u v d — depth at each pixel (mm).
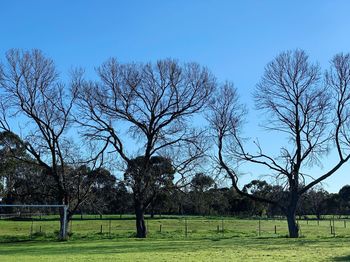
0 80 63469
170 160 47969
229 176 49406
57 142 45969
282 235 47844
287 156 48750
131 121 47781
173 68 49625
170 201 51375
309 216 117625
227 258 20969
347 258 20500
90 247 31000
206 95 48719
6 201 61281
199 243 33625
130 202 52781
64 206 43719
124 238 43406
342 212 120312
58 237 43406
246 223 75375
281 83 48969
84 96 46531
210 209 73438
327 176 48531
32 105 45250
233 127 49375
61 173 46281
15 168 50594
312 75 48625
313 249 26031
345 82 48062
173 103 48312
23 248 31812
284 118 48875
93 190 48594
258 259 20328
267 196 51188
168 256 22250
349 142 48062
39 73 45438
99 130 47125
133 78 47906
